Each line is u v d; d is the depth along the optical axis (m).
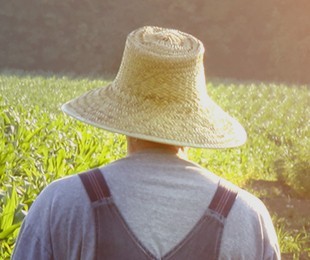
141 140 3.57
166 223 3.37
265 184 21.52
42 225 3.41
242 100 49.81
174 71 3.50
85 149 13.94
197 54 3.53
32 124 16.23
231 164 22.09
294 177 20.20
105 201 3.37
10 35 103.81
